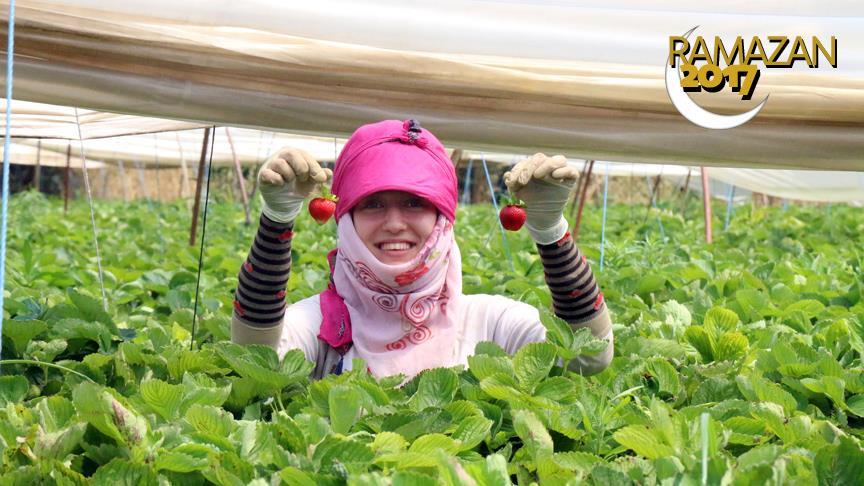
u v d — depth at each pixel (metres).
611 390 3.11
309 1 3.00
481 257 7.84
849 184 10.81
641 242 8.70
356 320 3.25
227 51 3.01
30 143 12.77
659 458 2.20
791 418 2.74
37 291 5.26
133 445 2.25
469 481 1.94
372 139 3.06
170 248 9.23
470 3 3.02
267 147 13.77
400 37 3.10
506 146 3.28
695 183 20.39
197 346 4.08
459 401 2.63
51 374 3.33
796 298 5.38
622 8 3.06
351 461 2.21
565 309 3.18
